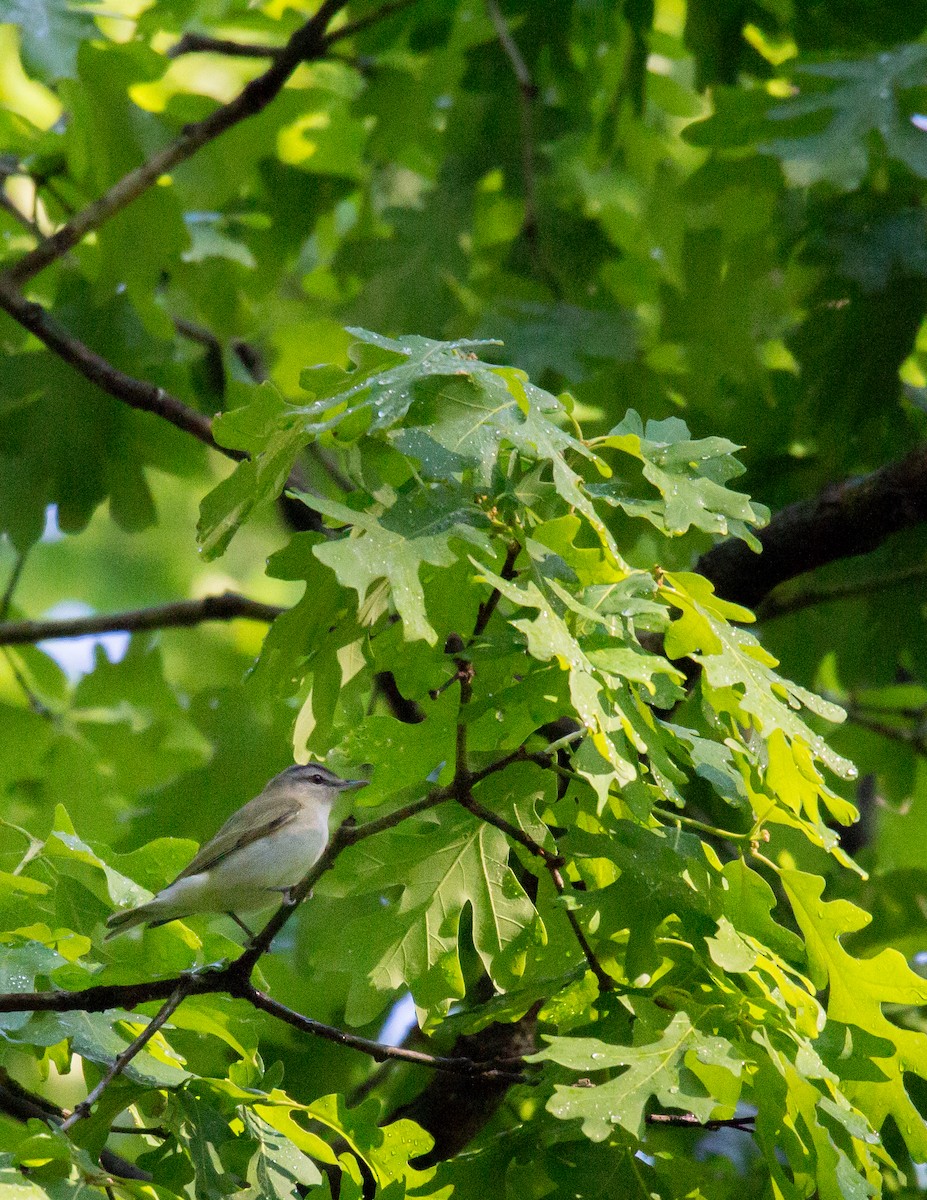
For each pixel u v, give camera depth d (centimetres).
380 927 712
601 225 1439
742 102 1180
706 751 670
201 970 698
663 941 644
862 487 1027
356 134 1490
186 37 1234
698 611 615
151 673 1417
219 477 1867
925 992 627
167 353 1363
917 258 1176
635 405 1338
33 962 706
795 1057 597
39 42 1076
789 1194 610
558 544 593
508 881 717
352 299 1412
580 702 530
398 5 1209
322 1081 1133
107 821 1362
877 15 1266
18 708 1361
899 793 1351
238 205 1453
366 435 611
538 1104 718
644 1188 665
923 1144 638
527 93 1380
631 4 1288
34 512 1326
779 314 1363
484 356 1284
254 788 1305
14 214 1262
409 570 557
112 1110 677
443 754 707
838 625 1330
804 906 645
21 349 1333
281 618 651
